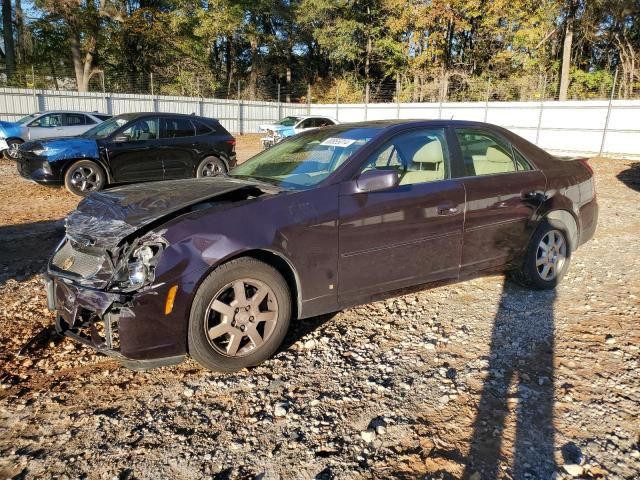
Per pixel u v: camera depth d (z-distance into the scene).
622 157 21.08
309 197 3.56
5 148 16.69
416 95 37.62
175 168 10.91
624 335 3.89
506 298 4.70
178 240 3.09
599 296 4.71
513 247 4.59
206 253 3.12
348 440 2.73
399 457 2.59
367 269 3.79
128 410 3.02
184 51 38.75
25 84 33.72
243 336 3.35
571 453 2.60
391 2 36.97
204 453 2.63
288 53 47.88
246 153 21.05
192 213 3.28
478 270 4.42
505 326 4.10
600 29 31.83
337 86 41.94
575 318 4.24
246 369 3.47
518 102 25.53
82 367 3.54
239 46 48.53
